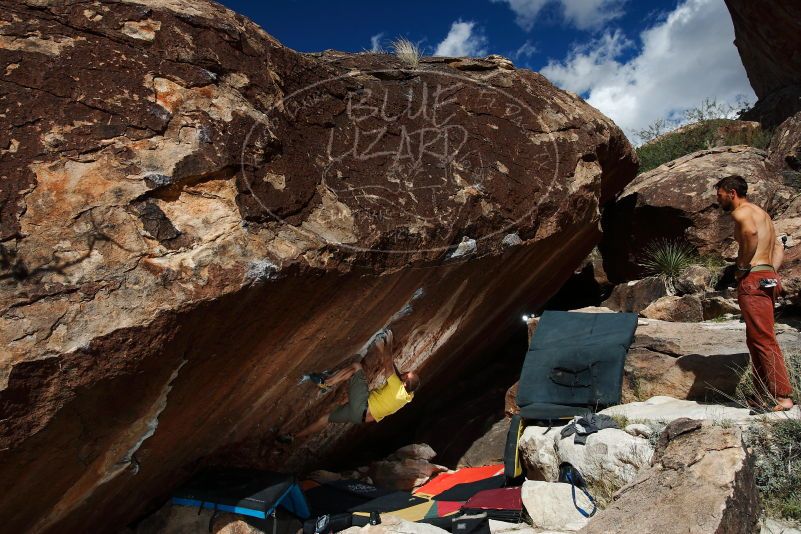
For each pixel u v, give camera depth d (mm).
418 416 6973
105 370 2748
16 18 3127
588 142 5988
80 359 2672
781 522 3248
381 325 4426
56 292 2686
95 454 3059
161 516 3918
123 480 3391
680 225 8391
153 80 3258
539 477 4477
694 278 7609
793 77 11734
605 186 7957
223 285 2984
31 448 2672
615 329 5418
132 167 3010
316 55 5410
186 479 4059
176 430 3463
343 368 4500
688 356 4812
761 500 3402
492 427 6160
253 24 3996
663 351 5094
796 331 5109
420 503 4523
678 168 9398
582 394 5047
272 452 4633
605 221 9609
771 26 11266
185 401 3330
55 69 3066
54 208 2803
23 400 2578
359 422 4656
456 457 6102
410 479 5332
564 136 5824
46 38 3139
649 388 4953
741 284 3969
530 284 6344
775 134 9695
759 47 12070
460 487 4922
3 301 2588
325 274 3439
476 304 5438
